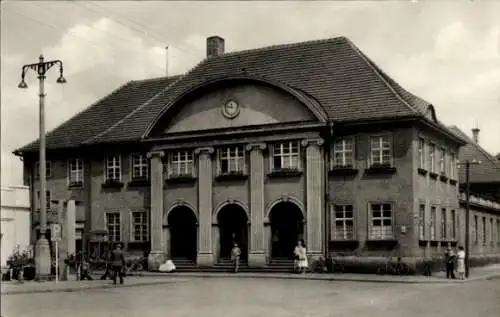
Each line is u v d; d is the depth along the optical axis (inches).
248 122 1729.8
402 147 1579.7
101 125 2015.3
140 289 1210.0
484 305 913.5
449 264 1461.6
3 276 1411.2
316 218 1638.8
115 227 1902.1
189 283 1355.8
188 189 1788.9
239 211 1792.6
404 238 1560.0
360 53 1752.0
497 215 2207.2
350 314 820.0
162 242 1807.3
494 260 2134.6
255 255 1690.5
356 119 1600.6
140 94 2066.9
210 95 1779.0
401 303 944.3
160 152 1822.1
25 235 1845.5
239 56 1903.3
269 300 994.1
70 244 1419.8
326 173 1644.9
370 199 1599.4
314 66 1775.3
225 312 853.2
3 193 1800.0
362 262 1590.8
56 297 1061.8
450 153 1878.7
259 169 1704.0
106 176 1931.6
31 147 2042.3
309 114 1659.7
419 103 1697.8
